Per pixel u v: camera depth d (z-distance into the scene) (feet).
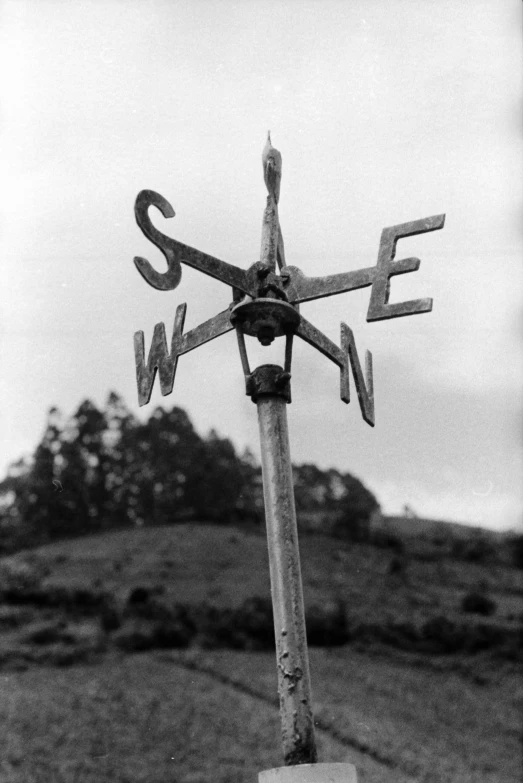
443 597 268.62
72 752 108.37
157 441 361.30
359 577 272.51
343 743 123.13
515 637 200.75
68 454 349.61
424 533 354.74
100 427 362.94
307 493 386.52
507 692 168.86
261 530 326.65
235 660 165.99
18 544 314.14
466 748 131.23
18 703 126.21
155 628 181.57
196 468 350.43
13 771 99.50
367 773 109.19
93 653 169.07
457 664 184.34
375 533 336.29
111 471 353.10
